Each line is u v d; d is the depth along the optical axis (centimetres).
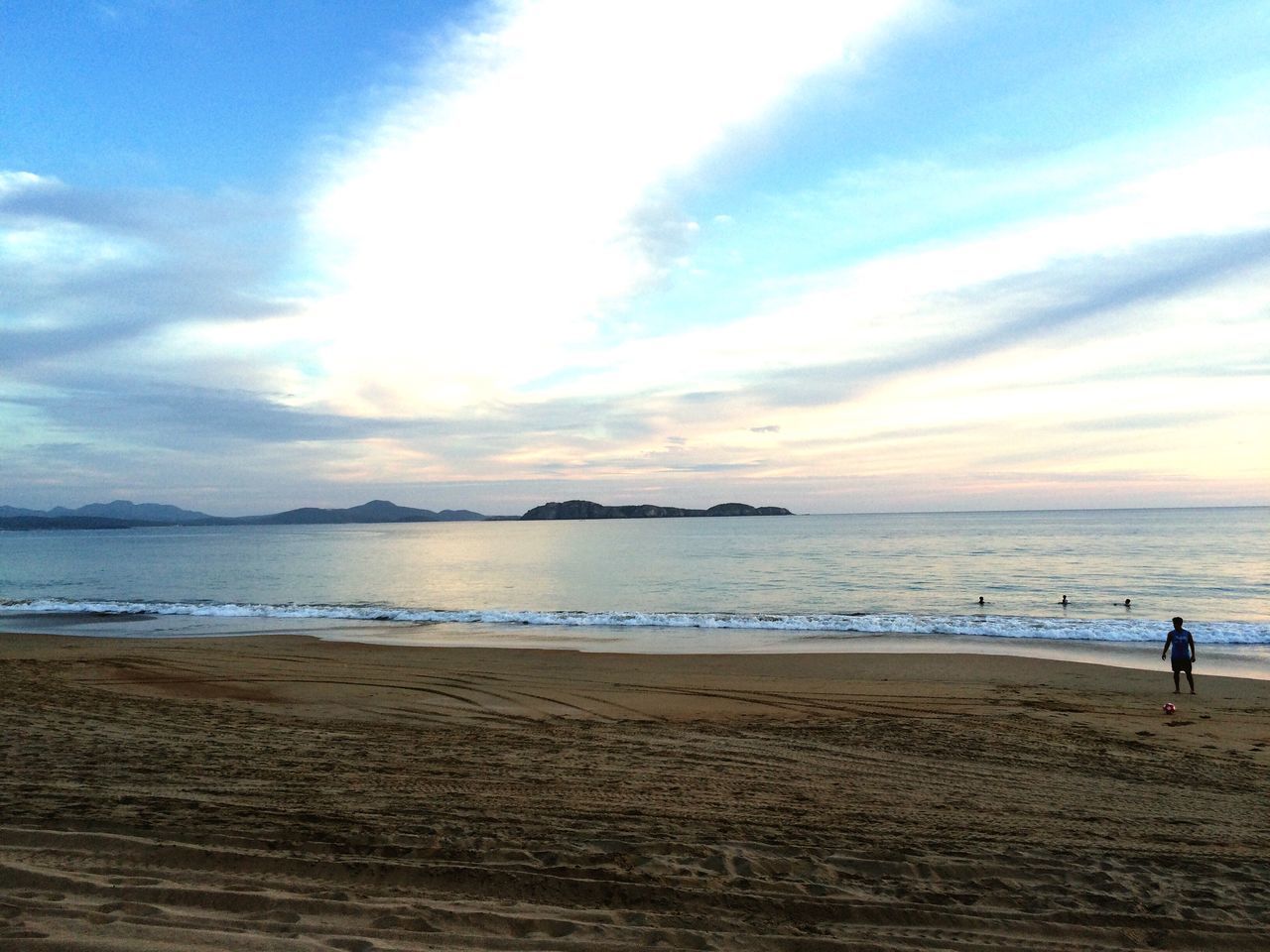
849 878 470
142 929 329
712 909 409
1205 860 537
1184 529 9750
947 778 782
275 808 566
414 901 393
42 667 1573
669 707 1258
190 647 2000
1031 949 381
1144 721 1175
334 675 1535
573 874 448
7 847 457
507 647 2109
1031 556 5731
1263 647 2078
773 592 3766
